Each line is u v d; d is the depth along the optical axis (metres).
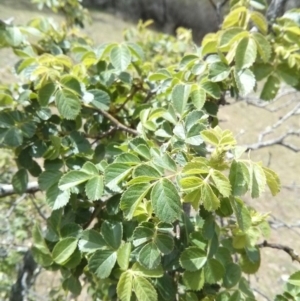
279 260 0.78
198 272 0.19
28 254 0.39
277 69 0.27
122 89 0.30
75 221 0.23
